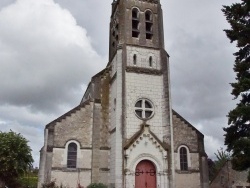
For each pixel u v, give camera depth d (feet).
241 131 69.46
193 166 104.47
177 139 106.01
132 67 100.99
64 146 94.32
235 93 69.21
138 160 90.27
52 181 86.12
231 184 122.42
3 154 95.50
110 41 120.67
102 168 95.71
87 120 99.71
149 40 108.06
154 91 100.78
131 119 94.99
